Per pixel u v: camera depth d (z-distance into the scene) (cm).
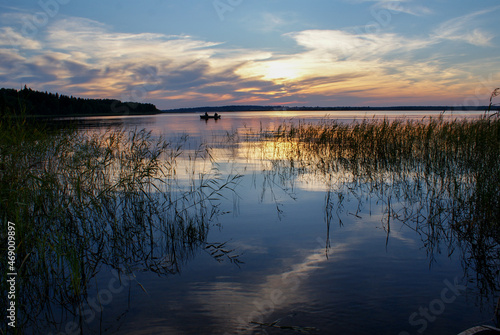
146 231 567
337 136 1381
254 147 1645
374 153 1142
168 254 479
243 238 528
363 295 357
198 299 356
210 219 619
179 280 400
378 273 406
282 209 671
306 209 669
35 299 370
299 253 468
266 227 574
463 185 734
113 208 602
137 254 483
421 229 550
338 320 313
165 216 630
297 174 1010
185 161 1253
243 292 368
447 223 572
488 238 507
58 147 609
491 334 239
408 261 438
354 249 477
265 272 414
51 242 434
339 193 783
